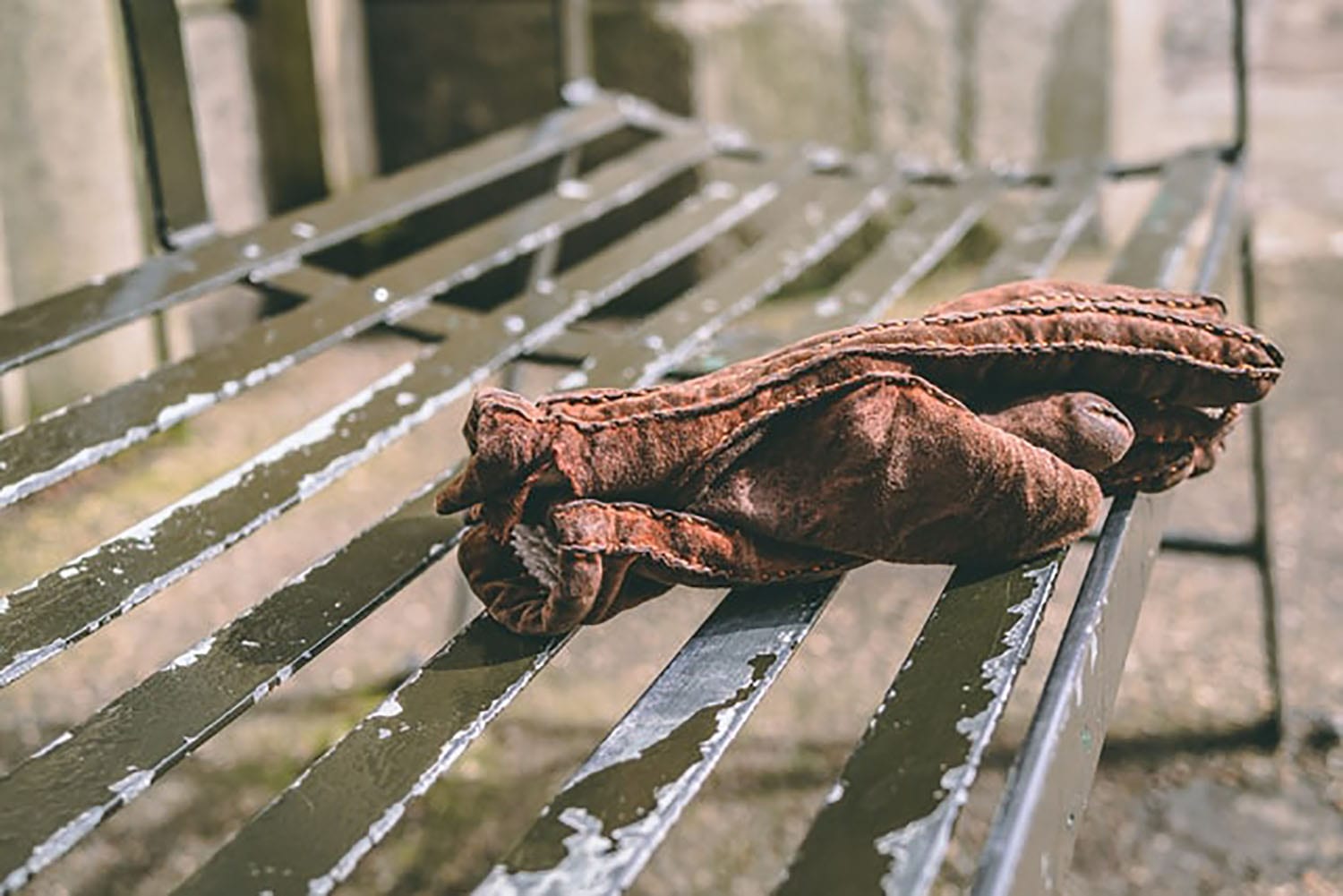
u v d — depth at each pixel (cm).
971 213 116
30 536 141
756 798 110
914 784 64
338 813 66
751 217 196
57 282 152
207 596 136
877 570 142
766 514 72
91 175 153
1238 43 118
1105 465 75
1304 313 196
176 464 156
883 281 105
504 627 74
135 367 160
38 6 146
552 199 115
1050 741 64
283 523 149
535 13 193
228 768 113
